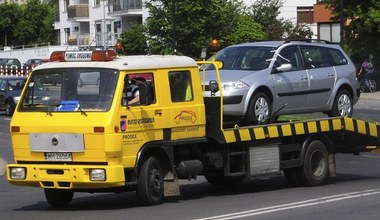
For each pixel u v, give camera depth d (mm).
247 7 61344
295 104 18812
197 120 15672
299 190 17469
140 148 14516
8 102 44844
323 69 19516
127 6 73938
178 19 45781
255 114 17844
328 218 13148
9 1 110250
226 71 18344
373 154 25500
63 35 93375
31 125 14562
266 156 17062
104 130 13945
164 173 15289
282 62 18656
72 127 14172
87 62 14609
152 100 14836
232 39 47938
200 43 45594
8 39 98188
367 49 50438
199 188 18531
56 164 14430
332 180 19422
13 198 17703
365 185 18078
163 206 14914
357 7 48594
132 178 14539
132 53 47250
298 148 17875
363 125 19094
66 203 15828
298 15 70625
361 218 13133
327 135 18719
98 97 14250
